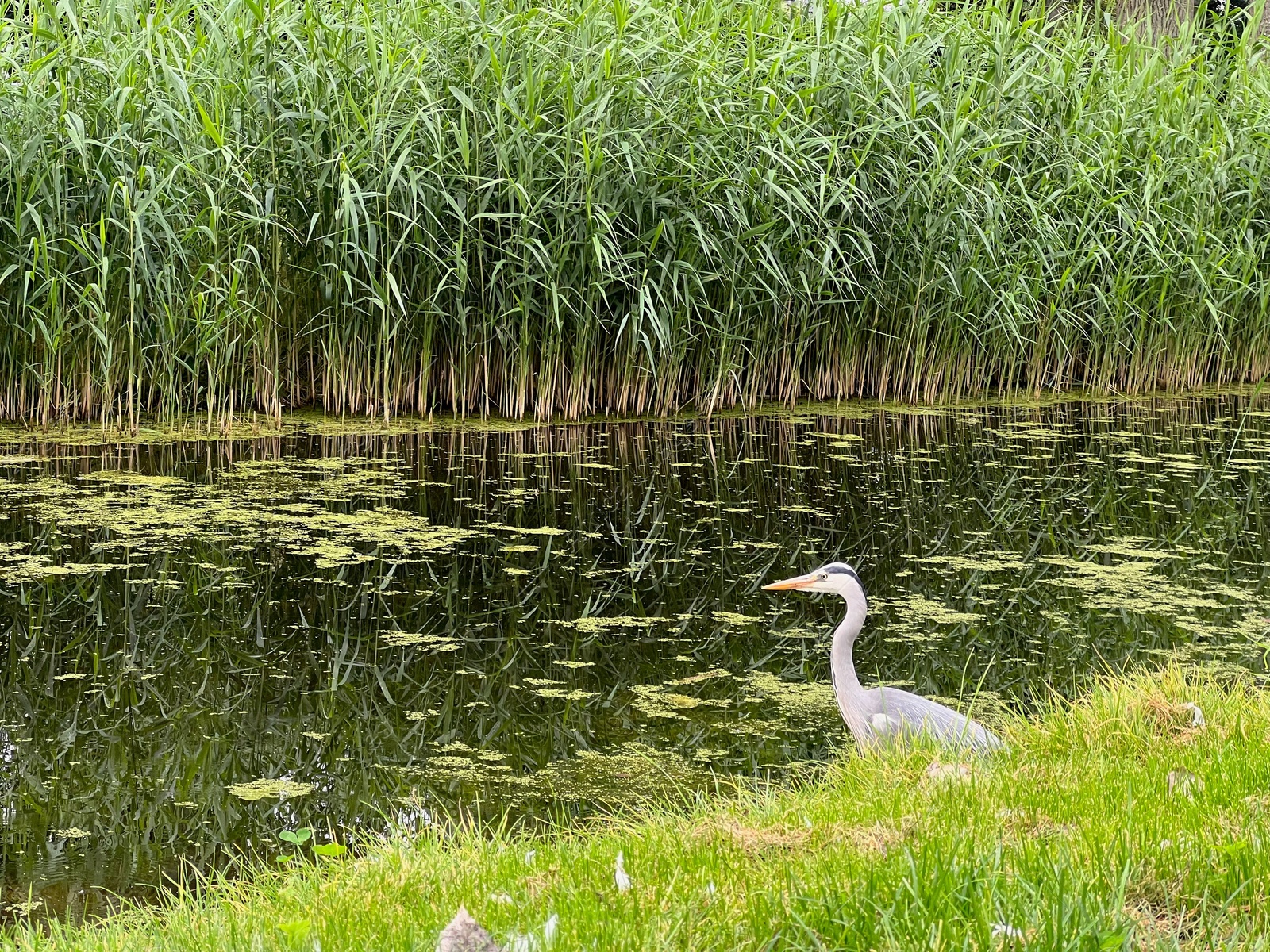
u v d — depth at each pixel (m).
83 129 9.33
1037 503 9.35
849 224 12.49
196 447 10.14
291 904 3.50
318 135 10.55
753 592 7.41
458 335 11.47
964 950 2.54
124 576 7.21
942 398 13.27
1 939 3.45
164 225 9.68
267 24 10.30
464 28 10.85
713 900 3.04
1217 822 3.45
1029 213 13.22
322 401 11.81
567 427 11.42
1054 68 13.30
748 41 11.43
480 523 8.48
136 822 4.77
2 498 8.52
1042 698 5.95
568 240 11.30
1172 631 6.85
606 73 10.78
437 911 3.18
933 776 4.23
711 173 11.61
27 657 6.19
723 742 5.52
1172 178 13.69
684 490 9.45
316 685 6.04
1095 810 3.68
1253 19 14.43
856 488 9.64
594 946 2.75
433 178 10.95
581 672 6.27
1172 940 2.73
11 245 9.96
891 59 12.41
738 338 11.95
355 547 7.86
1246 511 9.27
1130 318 14.12
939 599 7.32
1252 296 14.52
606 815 4.79
